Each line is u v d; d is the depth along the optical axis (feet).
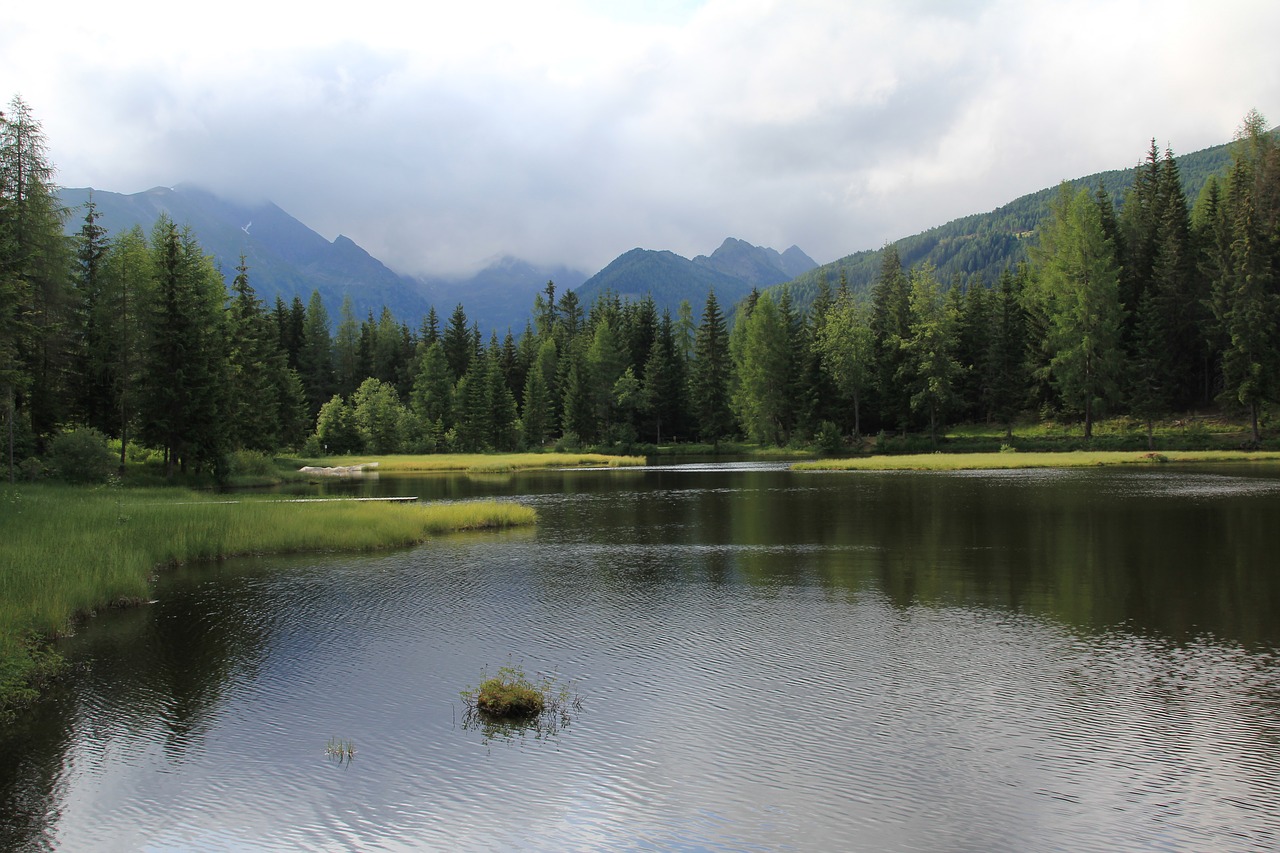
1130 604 57.93
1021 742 34.88
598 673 44.50
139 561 68.64
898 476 170.60
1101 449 219.20
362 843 27.86
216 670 45.55
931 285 258.16
